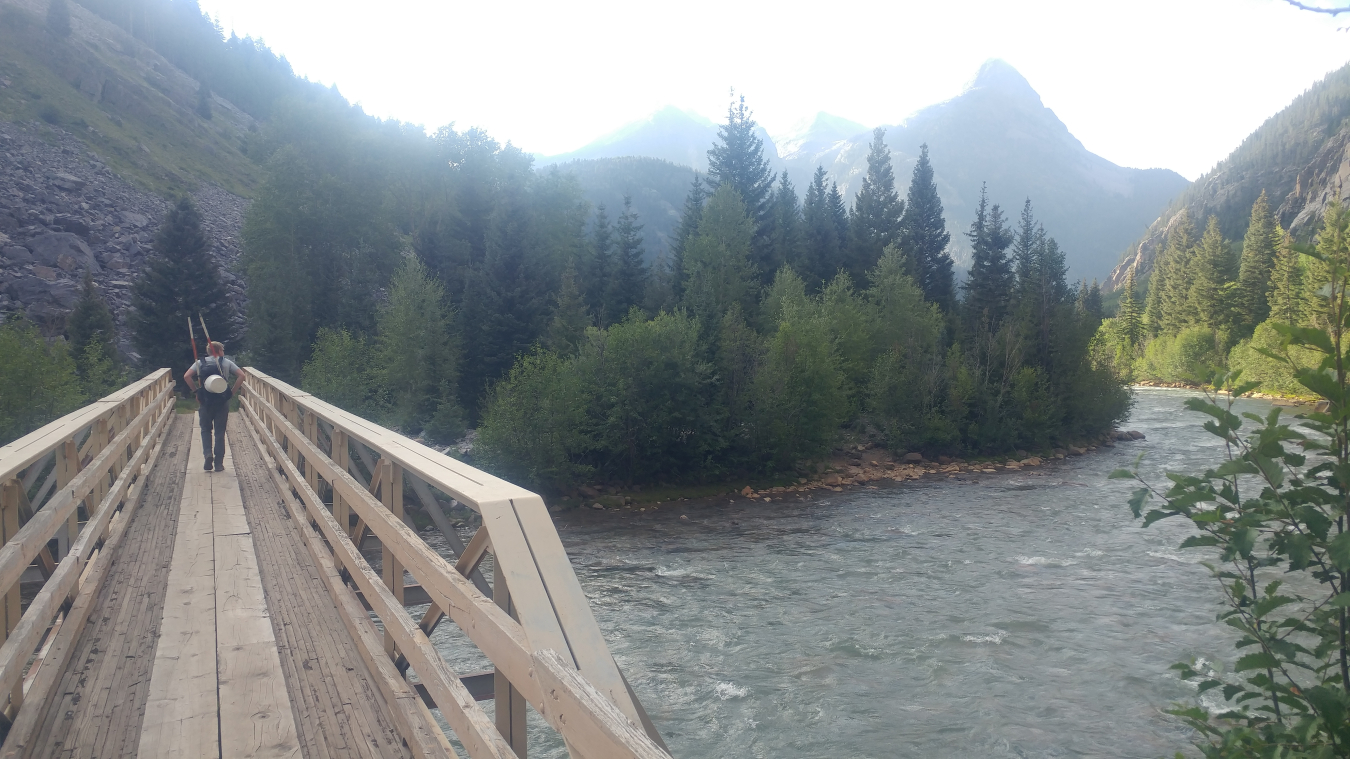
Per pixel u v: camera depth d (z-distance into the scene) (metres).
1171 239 131.50
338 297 64.62
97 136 105.44
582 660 1.78
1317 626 3.25
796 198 87.94
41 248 67.75
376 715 3.60
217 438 11.05
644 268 63.12
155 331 56.38
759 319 58.25
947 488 36.56
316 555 5.67
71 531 5.63
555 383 36.41
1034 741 11.70
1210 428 3.38
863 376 52.31
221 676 4.07
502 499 2.14
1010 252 91.38
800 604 18.50
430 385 48.47
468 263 68.31
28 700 3.60
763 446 40.28
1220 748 3.31
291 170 64.12
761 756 11.55
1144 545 22.97
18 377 30.02
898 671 14.30
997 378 52.66
